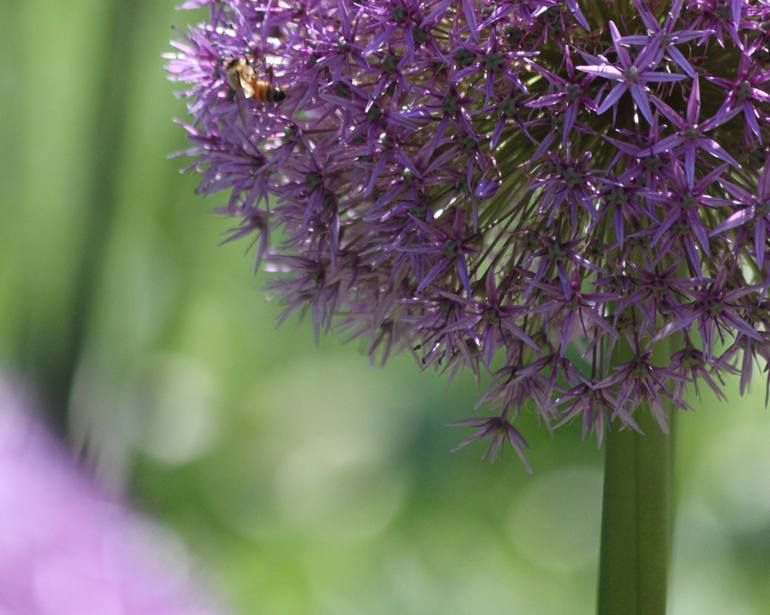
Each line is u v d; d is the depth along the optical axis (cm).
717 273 69
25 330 86
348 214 73
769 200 67
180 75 74
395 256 71
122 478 62
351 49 69
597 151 70
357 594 92
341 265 72
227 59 72
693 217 67
